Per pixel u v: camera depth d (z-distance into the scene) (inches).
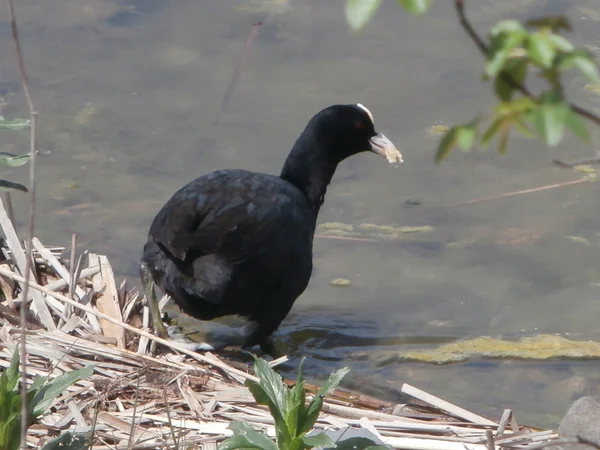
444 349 382.0
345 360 377.7
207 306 359.6
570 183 504.4
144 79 587.8
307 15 663.1
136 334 364.2
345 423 292.0
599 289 422.3
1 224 394.3
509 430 303.0
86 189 488.7
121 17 652.7
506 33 127.3
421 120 553.3
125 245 447.8
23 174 504.7
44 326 356.2
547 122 124.6
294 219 369.7
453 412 311.1
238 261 351.3
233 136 536.1
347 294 425.4
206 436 282.4
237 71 600.4
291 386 346.3
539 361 370.9
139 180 497.0
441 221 476.1
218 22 652.1
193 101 569.3
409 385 336.2
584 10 656.4
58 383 226.1
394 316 407.8
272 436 285.0
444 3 673.6
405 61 613.0
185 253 337.4
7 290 372.2
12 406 220.5
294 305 418.0
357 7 113.2
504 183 507.2
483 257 448.5
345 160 531.5
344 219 479.2
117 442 275.0
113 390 309.4
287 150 523.8
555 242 458.3
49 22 639.8
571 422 289.4
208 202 355.9
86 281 392.5
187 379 322.3
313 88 584.1
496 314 406.0
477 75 595.2
